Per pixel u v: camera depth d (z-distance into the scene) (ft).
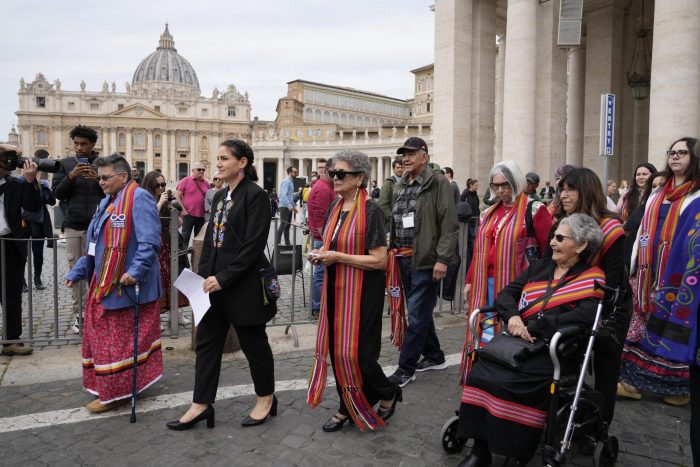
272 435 12.39
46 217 29.14
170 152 362.94
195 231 34.53
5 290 17.90
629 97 61.67
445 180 15.46
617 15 59.00
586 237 10.93
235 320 12.44
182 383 15.72
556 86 48.83
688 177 13.44
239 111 373.81
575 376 10.42
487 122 56.75
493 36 57.31
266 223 12.50
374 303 12.16
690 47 34.30
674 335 10.03
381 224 12.18
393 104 385.70
